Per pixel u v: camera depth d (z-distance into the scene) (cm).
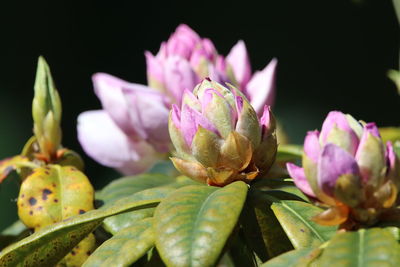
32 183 65
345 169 55
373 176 55
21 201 65
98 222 61
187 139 59
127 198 62
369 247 53
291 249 60
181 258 55
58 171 66
